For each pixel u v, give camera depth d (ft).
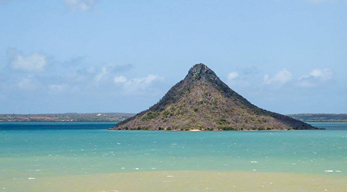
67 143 383.65
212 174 180.86
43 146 342.64
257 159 238.48
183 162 223.92
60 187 152.97
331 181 163.12
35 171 190.60
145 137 485.15
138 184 157.99
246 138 456.86
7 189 150.20
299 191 144.56
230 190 146.82
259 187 151.74
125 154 269.44
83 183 160.25
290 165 210.38
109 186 154.51
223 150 297.53
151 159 238.68
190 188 150.51
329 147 325.62
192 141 406.41
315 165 210.79
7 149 310.45
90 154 268.41
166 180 166.09
